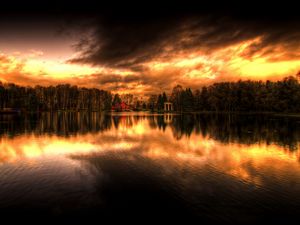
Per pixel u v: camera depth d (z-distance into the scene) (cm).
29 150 2041
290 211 918
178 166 1543
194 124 4781
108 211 910
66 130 3588
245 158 1767
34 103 12656
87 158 1755
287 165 1573
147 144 2370
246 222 838
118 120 5997
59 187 1150
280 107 8806
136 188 1146
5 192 1085
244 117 7175
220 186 1177
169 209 927
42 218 855
